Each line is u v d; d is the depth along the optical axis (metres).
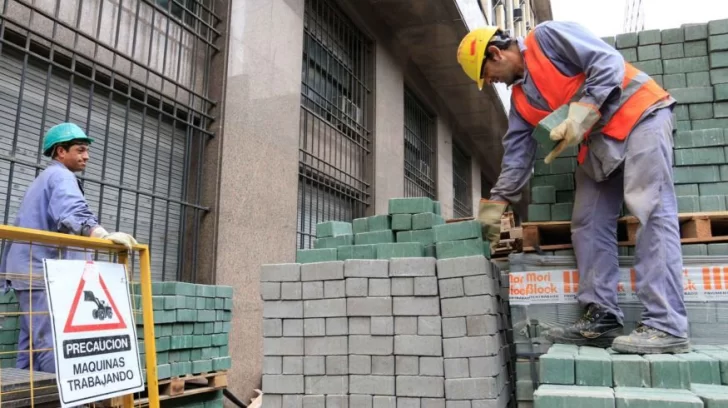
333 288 3.47
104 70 5.15
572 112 2.96
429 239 3.62
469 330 3.21
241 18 6.75
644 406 2.24
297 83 7.79
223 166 6.23
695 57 3.79
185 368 4.43
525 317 3.54
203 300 4.73
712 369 2.56
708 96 3.67
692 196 3.49
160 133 5.90
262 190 6.80
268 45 7.20
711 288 3.32
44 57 4.73
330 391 3.38
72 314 2.62
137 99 5.61
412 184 12.43
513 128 3.63
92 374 2.65
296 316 3.51
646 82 3.17
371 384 3.32
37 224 3.55
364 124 10.34
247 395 6.21
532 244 3.66
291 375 3.46
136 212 5.27
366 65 10.61
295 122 7.65
